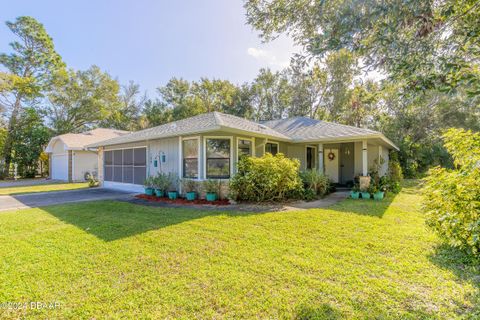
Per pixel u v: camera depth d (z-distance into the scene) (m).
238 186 7.93
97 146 14.02
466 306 2.31
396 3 2.17
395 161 14.70
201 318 2.23
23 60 22.62
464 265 3.11
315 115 23.78
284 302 2.44
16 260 3.46
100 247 3.95
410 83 2.55
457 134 3.55
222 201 8.09
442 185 3.23
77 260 3.46
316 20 3.03
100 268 3.21
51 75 24.44
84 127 30.08
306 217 5.79
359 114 21.20
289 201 8.14
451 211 3.09
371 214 6.07
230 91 29.91
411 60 2.40
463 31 2.37
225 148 8.74
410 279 2.82
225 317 2.24
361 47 2.50
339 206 7.15
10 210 7.06
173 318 2.23
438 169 3.82
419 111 18.02
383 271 3.02
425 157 18.52
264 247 3.89
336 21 2.55
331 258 3.43
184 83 32.78
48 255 3.63
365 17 2.35
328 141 9.67
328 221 5.41
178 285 2.77
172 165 9.56
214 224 5.28
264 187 7.62
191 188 8.77
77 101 27.25
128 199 9.09
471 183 2.80
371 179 9.30
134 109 33.75
